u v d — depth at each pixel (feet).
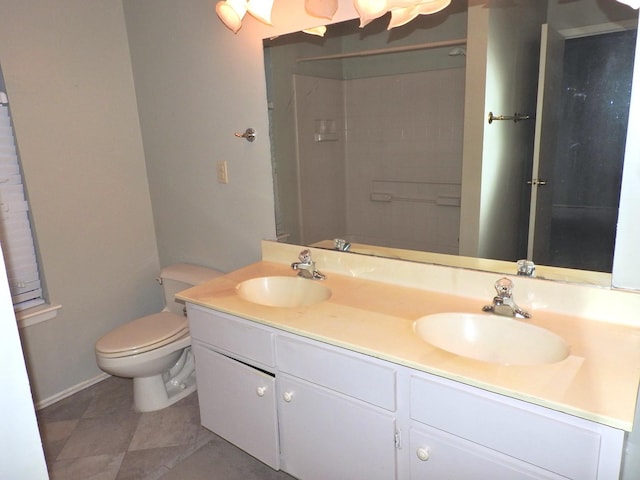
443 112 5.45
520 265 5.06
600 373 3.67
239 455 6.66
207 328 5.97
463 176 5.41
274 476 6.23
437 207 5.65
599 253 4.58
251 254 7.71
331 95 6.23
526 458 3.63
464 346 4.81
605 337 4.25
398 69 5.69
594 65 4.34
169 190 8.66
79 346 8.38
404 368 4.19
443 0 5.16
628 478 3.93
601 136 4.39
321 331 4.68
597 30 4.29
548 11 4.54
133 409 7.82
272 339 5.21
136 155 8.79
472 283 5.36
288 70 6.52
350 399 4.67
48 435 7.18
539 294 4.91
